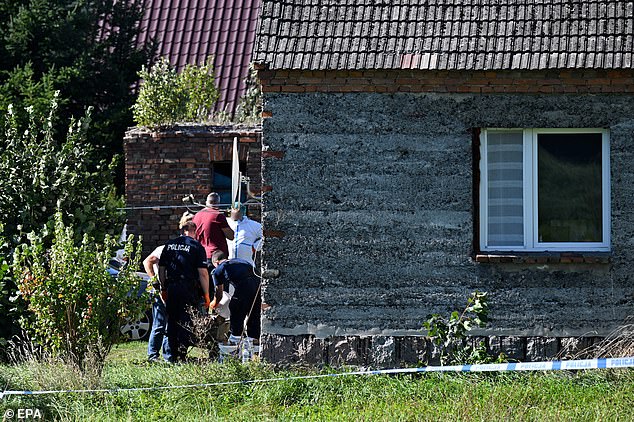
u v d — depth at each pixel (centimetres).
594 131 2816
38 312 2769
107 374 2769
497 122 2797
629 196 2778
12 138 3484
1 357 3183
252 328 3108
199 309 3206
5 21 5688
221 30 6550
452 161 2808
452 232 2800
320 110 2825
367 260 2816
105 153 5475
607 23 2795
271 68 2791
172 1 6700
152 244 4422
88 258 2806
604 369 2623
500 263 2781
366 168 2819
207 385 2564
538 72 2770
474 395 2395
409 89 2805
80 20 5772
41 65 5581
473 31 2814
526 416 2231
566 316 2777
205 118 5097
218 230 3578
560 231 2830
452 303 2800
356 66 2773
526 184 2823
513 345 2780
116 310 2831
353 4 2894
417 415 2247
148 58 6059
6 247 3344
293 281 2830
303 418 2289
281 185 2834
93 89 5622
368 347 2808
